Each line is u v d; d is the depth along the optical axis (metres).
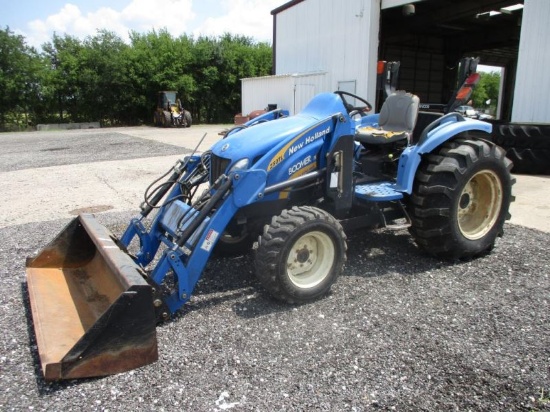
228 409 2.22
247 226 3.82
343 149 3.69
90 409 2.23
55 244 3.52
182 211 3.37
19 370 2.55
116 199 6.90
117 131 23.33
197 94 33.38
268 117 4.68
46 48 30.22
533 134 7.92
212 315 3.16
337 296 3.43
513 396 2.29
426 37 18.77
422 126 4.71
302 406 2.24
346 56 12.19
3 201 6.91
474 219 4.27
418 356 2.64
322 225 3.26
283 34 14.97
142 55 30.88
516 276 3.78
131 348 2.50
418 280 3.71
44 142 17.06
